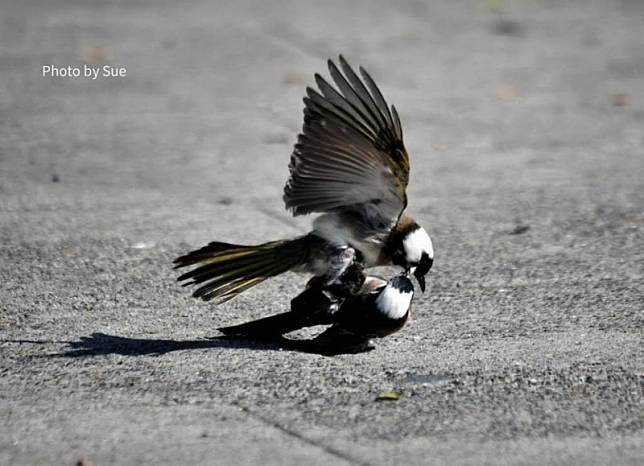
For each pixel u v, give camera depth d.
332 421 8.60
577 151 17.83
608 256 13.16
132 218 14.31
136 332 10.65
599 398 9.12
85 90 20.42
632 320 11.02
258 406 8.88
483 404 8.97
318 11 26.70
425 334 10.66
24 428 8.43
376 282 10.27
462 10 27.14
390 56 22.91
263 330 10.33
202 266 10.09
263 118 19.16
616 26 25.97
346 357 10.05
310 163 10.12
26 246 13.11
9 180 15.73
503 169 16.86
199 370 9.62
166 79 21.16
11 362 9.78
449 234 13.98
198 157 17.14
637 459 8.05
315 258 10.20
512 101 20.45
